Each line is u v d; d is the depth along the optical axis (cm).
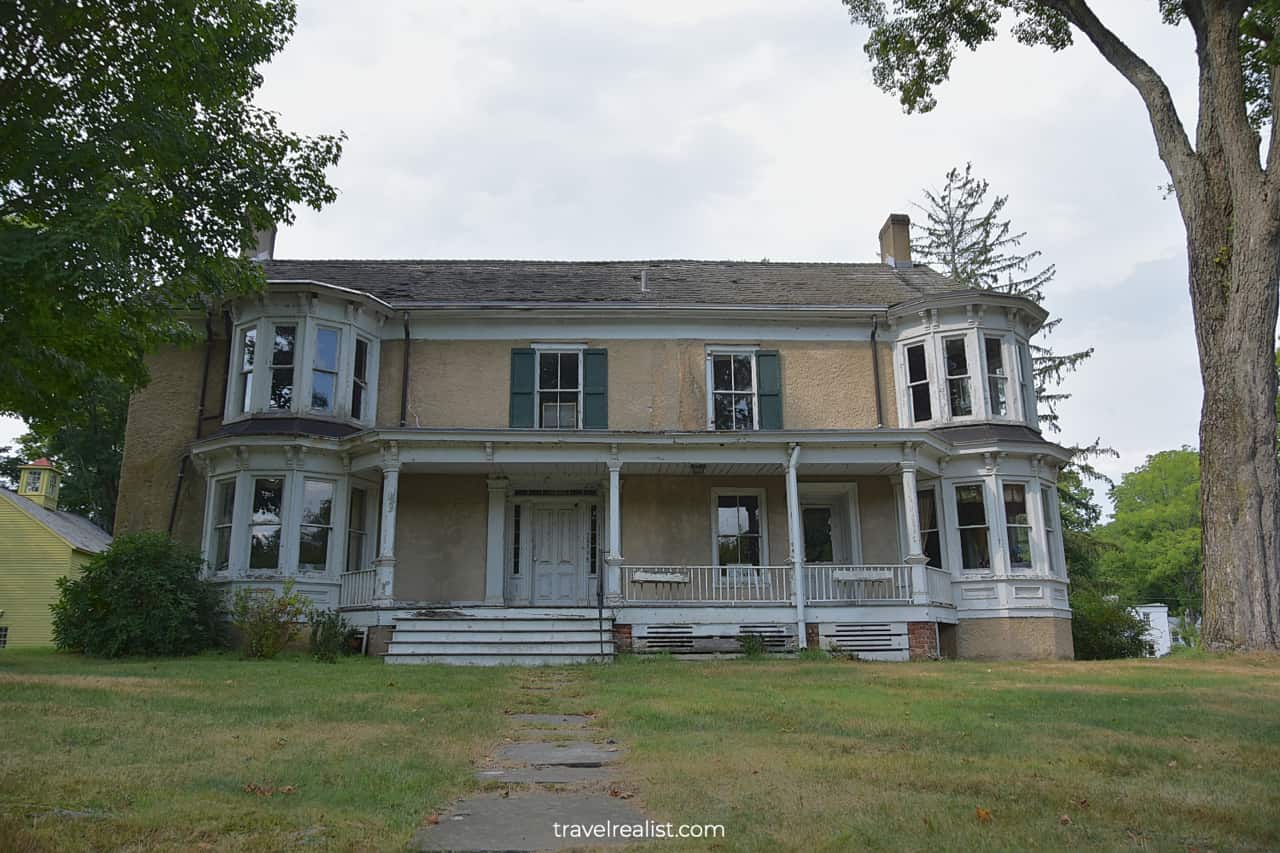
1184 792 500
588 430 1722
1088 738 675
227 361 1900
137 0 1070
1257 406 1492
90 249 915
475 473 1844
